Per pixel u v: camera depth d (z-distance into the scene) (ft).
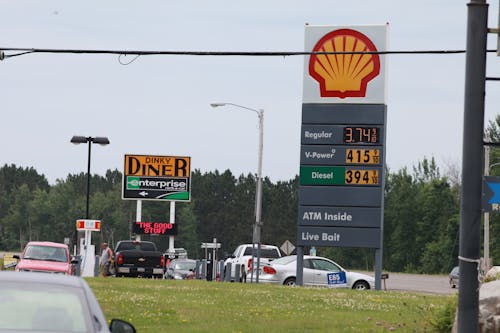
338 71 288.92
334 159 289.33
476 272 95.81
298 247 291.99
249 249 367.66
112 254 380.17
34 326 62.34
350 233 288.51
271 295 215.31
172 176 520.01
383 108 286.87
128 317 156.76
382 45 286.05
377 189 286.87
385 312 175.42
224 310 174.09
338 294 226.99
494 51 131.34
